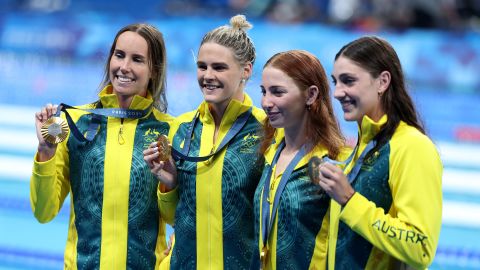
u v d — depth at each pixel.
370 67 7.06
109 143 9.12
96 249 9.05
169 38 26.00
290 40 25.19
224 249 8.62
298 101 7.92
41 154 8.84
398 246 6.79
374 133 7.19
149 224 9.14
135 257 9.05
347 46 7.19
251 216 8.62
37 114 8.87
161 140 8.48
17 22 28.16
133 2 29.50
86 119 9.30
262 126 8.59
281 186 7.97
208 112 8.80
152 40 9.09
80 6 29.98
